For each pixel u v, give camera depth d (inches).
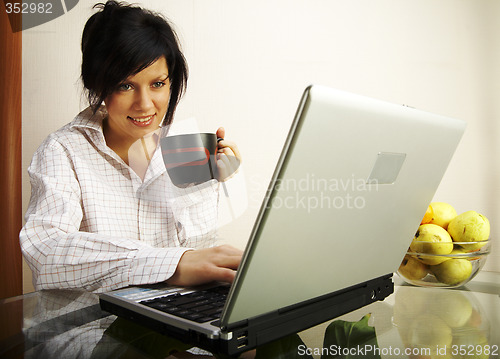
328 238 21.8
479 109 77.5
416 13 78.7
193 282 28.6
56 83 77.4
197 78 81.0
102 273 32.8
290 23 80.7
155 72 50.9
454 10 77.8
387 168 23.2
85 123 55.4
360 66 80.0
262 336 20.3
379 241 26.3
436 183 28.8
